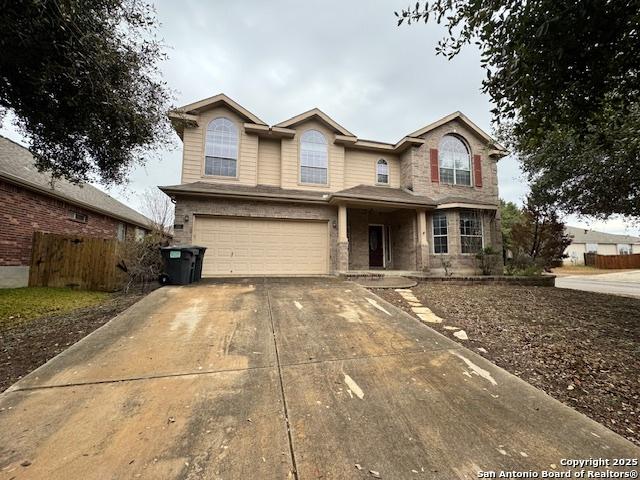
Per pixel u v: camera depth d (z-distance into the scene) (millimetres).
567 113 3443
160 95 5395
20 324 4688
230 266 9906
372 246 12828
